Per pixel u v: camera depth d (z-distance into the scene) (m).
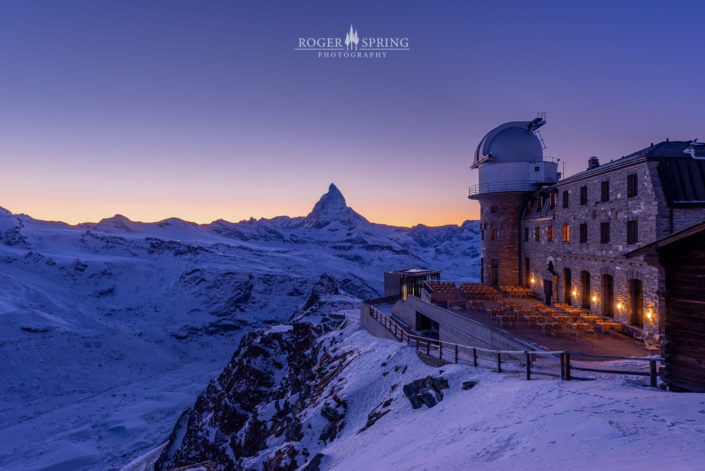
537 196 36.12
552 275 31.77
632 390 10.70
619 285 22.56
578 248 27.52
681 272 11.42
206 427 46.91
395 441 13.52
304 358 41.66
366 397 21.77
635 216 21.09
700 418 7.57
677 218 19.23
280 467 20.77
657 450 6.28
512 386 13.29
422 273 47.72
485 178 40.88
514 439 8.69
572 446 7.30
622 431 7.39
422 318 31.77
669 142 21.92
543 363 15.91
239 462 26.97
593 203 25.52
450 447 9.77
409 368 21.89
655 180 19.83
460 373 16.64
